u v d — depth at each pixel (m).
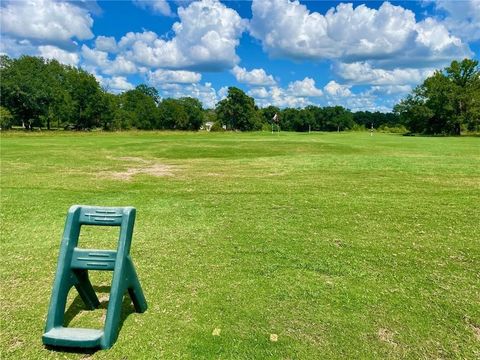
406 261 5.81
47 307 4.43
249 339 3.81
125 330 3.93
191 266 5.61
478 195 10.55
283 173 15.30
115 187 11.96
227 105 111.50
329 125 128.88
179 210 8.96
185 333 3.91
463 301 4.57
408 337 3.86
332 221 7.96
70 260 3.83
